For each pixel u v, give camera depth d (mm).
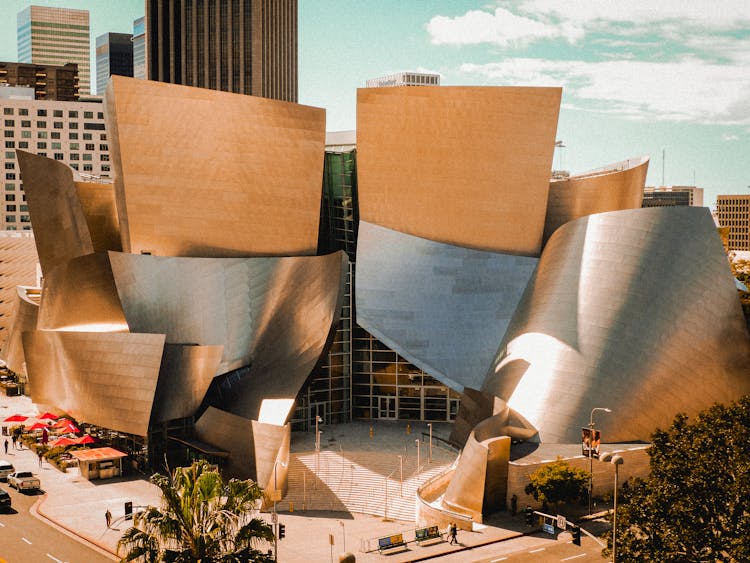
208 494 31484
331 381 66625
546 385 55000
